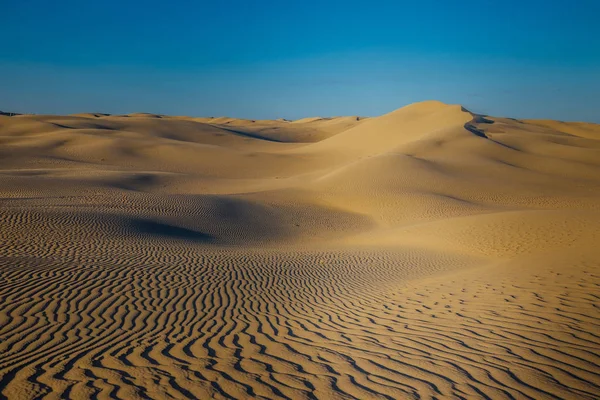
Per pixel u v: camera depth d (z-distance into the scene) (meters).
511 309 6.34
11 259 10.37
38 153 54.44
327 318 7.33
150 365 4.99
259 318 7.34
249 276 11.08
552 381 4.09
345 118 178.75
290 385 4.42
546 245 14.31
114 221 17.98
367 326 6.61
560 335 5.13
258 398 4.12
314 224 25.14
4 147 55.12
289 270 12.36
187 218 22.45
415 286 9.54
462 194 33.03
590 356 4.52
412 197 30.53
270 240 20.48
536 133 76.00
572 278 7.65
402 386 4.26
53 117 96.75
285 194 33.25
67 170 38.69
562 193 35.16
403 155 42.94
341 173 38.12
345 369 4.81
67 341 5.71
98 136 66.50
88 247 13.28
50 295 7.73
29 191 26.78
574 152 57.97
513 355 4.73
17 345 5.48
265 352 5.51
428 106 88.19
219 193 34.91
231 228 22.05
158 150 61.22
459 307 6.96
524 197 33.12
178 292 8.80
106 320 6.70
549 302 6.41
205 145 67.31
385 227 24.22
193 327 6.62
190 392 4.27
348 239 21.25
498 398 3.88
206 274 10.82
